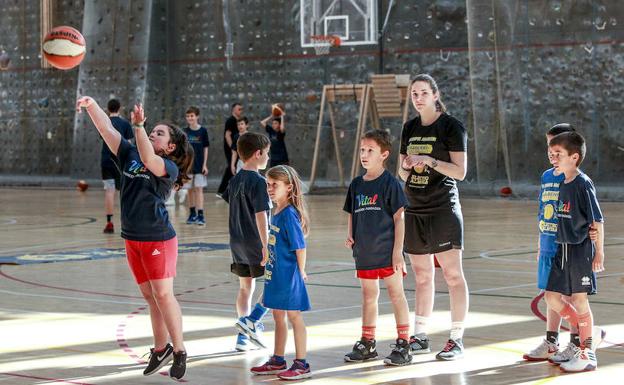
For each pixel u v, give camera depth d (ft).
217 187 88.58
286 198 20.86
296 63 85.56
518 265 38.14
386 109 77.61
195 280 34.55
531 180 74.74
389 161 80.64
